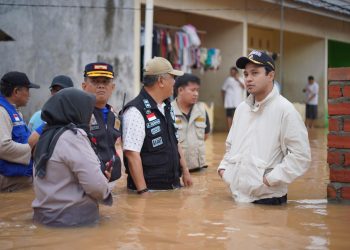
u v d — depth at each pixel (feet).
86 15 45.70
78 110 14.52
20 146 20.18
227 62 57.47
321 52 70.69
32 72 48.03
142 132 19.06
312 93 66.33
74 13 46.16
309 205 17.37
